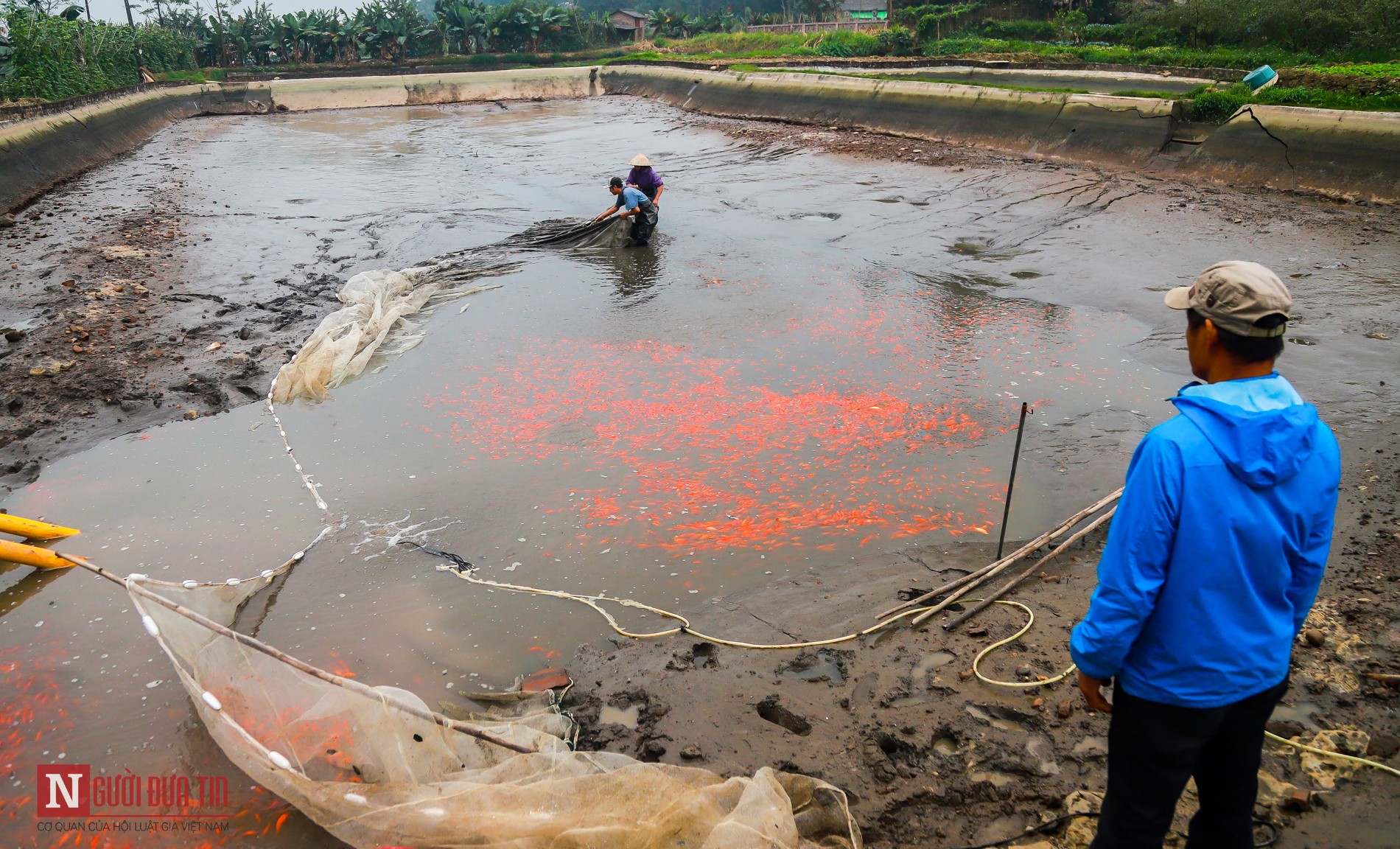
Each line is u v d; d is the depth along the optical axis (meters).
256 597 5.21
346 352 8.42
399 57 46.16
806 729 3.94
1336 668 3.93
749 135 22.03
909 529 5.61
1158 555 2.24
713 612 4.90
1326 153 12.46
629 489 6.25
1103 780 3.46
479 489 6.33
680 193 16.20
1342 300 8.90
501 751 3.74
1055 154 16.06
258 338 9.23
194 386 8.02
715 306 9.95
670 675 4.37
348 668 4.59
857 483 6.18
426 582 5.30
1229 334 2.29
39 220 14.70
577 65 43.16
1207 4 25.72
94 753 4.03
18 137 18.00
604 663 4.53
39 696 4.43
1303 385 7.26
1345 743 3.50
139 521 6.03
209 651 3.98
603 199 15.91
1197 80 20.52
